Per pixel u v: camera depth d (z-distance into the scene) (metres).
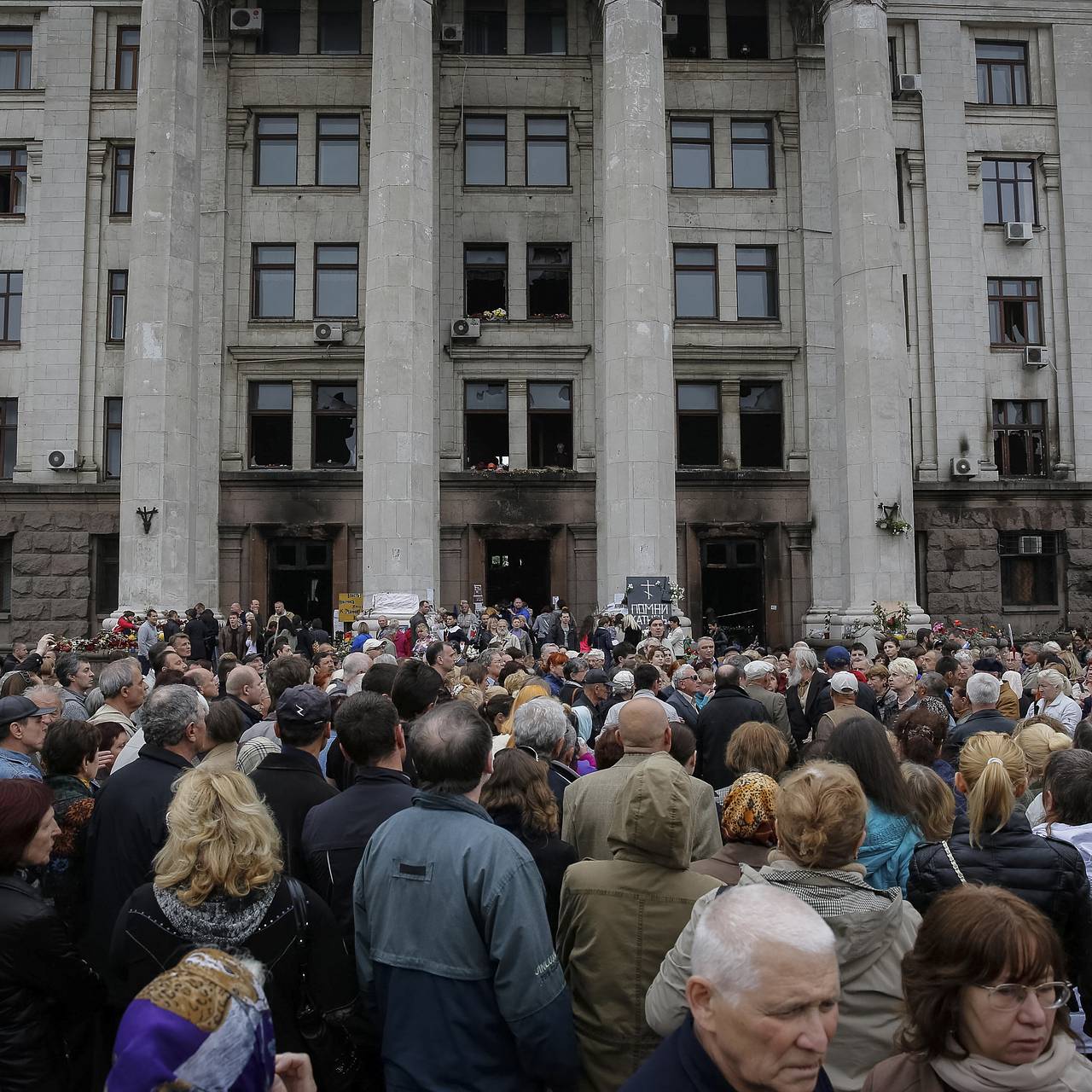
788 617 29.98
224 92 30.16
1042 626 30.25
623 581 23.69
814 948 2.26
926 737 6.23
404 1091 3.54
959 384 30.48
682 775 3.88
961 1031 2.71
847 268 25.66
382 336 24.16
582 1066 3.70
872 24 26.09
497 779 4.57
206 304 29.73
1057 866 4.06
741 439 30.73
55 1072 3.73
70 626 29.12
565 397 30.52
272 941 3.52
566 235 30.39
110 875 4.61
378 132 24.78
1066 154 31.30
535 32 31.09
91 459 29.70
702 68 30.94
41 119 30.38
